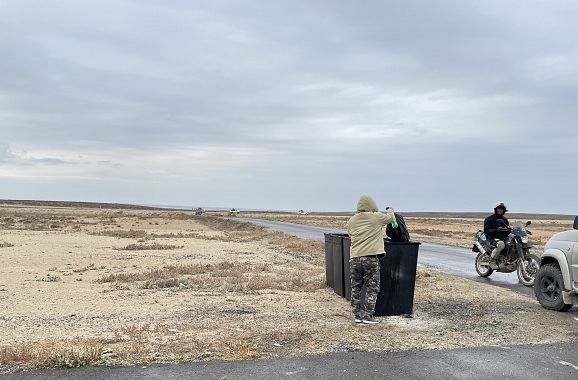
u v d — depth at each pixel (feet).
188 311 31.65
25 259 63.93
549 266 33.55
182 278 46.47
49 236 109.09
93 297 37.11
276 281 43.70
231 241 104.17
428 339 24.71
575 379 18.94
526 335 25.89
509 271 48.47
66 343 23.03
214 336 24.63
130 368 19.47
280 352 21.93
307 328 26.76
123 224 187.32
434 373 19.44
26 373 18.84
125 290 40.34
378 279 28.58
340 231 140.67
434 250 81.61
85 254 71.41
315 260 64.39
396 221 31.58
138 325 27.53
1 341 23.81
